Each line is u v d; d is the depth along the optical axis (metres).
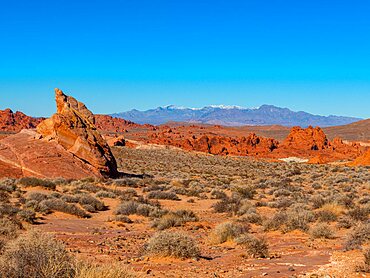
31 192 30.59
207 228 22.23
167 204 32.97
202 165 87.06
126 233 19.70
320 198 30.34
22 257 6.71
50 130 50.16
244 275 10.55
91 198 29.27
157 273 10.66
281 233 19.64
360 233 14.51
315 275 10.17
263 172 77.12
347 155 123.62
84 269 6.98
